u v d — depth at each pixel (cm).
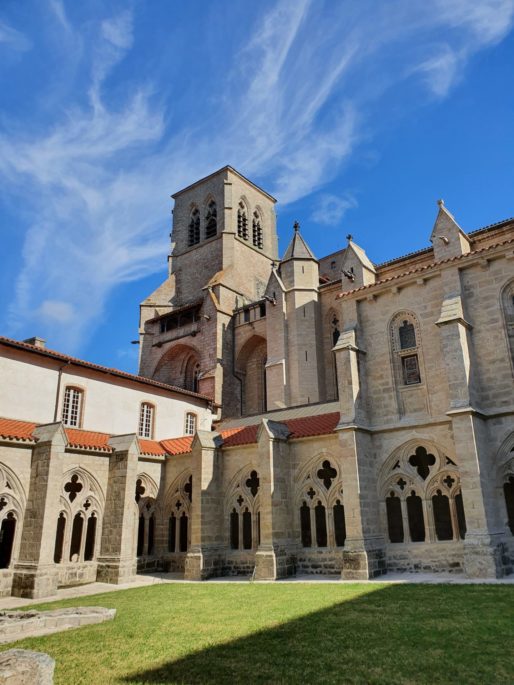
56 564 2614
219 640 1182
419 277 2669
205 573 2720
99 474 2909
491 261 2464
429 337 2602
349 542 2380
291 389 4378
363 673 907
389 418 2634
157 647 1134
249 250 6619
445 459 2412
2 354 2911
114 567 2697
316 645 1102
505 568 2100
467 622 1238
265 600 1756
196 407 4172
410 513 2623
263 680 894
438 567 2309
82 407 3262
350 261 3759
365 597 1694
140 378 3634
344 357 2698
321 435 2695
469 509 2133
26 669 727
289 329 4531
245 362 5266
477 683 835
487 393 2347
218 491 2969
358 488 2444
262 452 2712
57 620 1416
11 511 2492
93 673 955
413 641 1095
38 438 2620
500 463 2248
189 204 7006
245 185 7031
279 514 2634
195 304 5469
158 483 3234
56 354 3123
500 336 2369
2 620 1430
